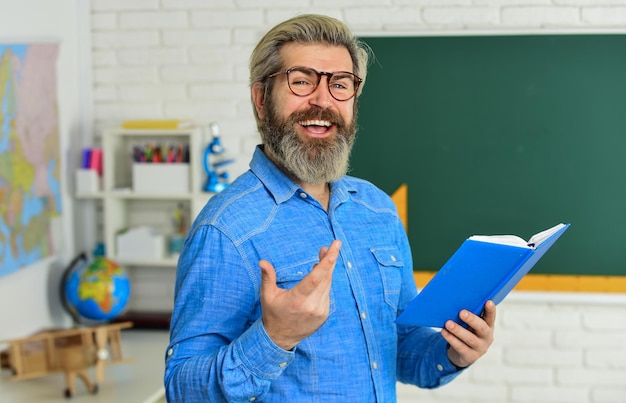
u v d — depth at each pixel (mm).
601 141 3154
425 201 3238
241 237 1469
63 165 3172
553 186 3186
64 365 2424
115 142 3258
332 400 1469
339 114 1522
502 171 3201
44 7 2994
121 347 2914
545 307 3230
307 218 1548
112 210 3199
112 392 2463
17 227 2744
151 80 3297
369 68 3205
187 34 3270
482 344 1466
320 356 1463
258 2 3230
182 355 1428
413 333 1717
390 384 1561
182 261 1517
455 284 1388
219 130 3285
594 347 3225
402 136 3221
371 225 1631
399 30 3172
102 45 3305
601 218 3176
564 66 3143
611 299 3168
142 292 3365
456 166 3215
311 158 1495
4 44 2662
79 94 3293
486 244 1331
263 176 1554
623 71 3125
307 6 3215
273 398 1457
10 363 2514
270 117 1531
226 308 1445
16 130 2734
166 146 3213
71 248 3246
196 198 3152
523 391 3260
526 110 3170
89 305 2906
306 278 1188
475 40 3162
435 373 1637
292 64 1512
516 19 3145
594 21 3123
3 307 2713
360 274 1555
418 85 3197
